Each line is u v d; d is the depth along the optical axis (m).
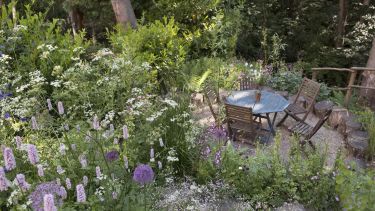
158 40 7.55
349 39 12.76
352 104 7.77
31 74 4.02
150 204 3.33
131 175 3.46
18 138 2.84
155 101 4.80
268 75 8.79
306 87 6.84
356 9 13.71
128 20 8.82
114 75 4.69
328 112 5.57
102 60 5.13
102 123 3.67
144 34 7.42
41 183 2.78
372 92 8.27
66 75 4.30
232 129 5.94
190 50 9.47
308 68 12.20
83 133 3.56
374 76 8.23
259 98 6.20
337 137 6.42
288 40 14.03
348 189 3.89
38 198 2.55
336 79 12.59
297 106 6.72
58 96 4.20
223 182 4.55
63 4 11.75
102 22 12.00
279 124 6.64
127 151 3.72
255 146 5.80
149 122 4.19
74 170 3.28
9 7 6.00
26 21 5.84
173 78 7.40
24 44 5.64
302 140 5.70
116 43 7.05
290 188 4.53
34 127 3.12
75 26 13.07
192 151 4.66
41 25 6.19
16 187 2.74
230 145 4.94
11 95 4.38
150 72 6.51
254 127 5.88
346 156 5.73
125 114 4.10
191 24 10.25
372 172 4.06
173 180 4.34
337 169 4.56
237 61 9.84
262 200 4.40
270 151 5.11
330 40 14.18
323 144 6.05
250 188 4.52
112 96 4.31
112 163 3.37
